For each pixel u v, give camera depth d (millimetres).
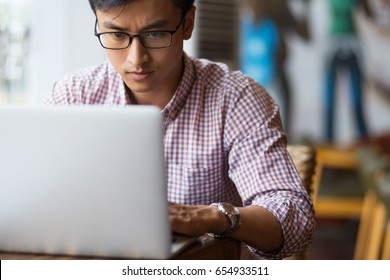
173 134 2170
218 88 2174
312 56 8891
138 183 1511
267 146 2078
